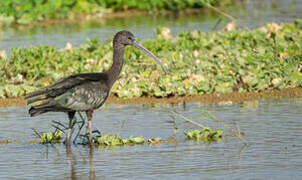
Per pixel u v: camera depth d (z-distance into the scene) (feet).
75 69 55.31
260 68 52.80
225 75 52.16
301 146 33.73
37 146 36.35
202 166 30.60
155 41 63.05
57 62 57.72
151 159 32.35
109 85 37.27
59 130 38.24
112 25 87.92
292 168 29.76
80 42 72.59
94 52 60.23
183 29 82.17
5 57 58.23
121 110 45.39
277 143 34.55
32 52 58.70
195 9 107.45
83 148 35.76
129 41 38.52
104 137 36.50
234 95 49.47
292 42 60.54
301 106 44.27
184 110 44.70
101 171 30.35
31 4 95.55
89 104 35.58
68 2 98.12
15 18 93.25
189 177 28.71
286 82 51.13
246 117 41.29
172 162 31.58
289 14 94.48
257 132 37.19
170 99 49.16
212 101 47.73
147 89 50.19
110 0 101.86
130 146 35.76
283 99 47.26
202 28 82.84
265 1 117.29
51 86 34.83
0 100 49.93
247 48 58.29
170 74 51.72
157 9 105.40
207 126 39.32
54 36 78.54
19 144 36.76
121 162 31.96
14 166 31.73
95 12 100.22
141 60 55.52
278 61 53.93
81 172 30.30
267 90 50.72
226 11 102.73
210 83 50.93
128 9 105.09
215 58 55.62
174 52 57.11
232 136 36.99
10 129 40.09
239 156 32.30
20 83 53.72
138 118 42.50
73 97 34.94
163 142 36.24
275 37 60.90
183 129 39.22
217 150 33.81
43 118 43.47
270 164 30.55
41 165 31.86
